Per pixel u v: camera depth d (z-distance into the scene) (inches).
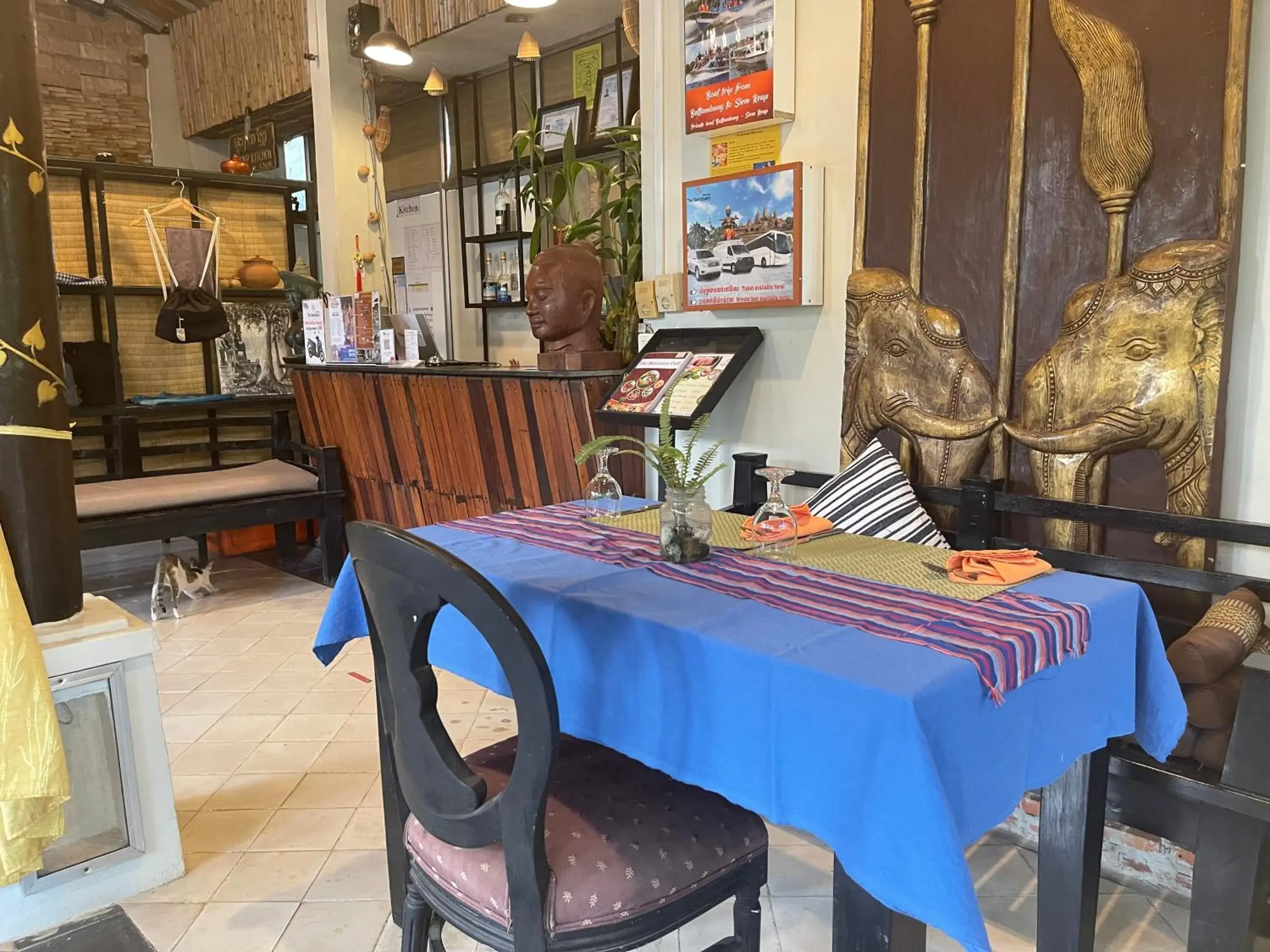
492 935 51.0
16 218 73.8
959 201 94.0
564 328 134.5
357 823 94.0
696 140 119.1
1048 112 86.9
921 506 92.2
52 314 78.0
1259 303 79.3
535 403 134.5
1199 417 79.8
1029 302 90.1
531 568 67.1
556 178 163.9
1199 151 78.5
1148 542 85.2
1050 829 64.9
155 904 81.0
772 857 87.1
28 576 77.5
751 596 59.5
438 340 236.2
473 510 155.9
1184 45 78.5
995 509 90.2
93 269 207.9
